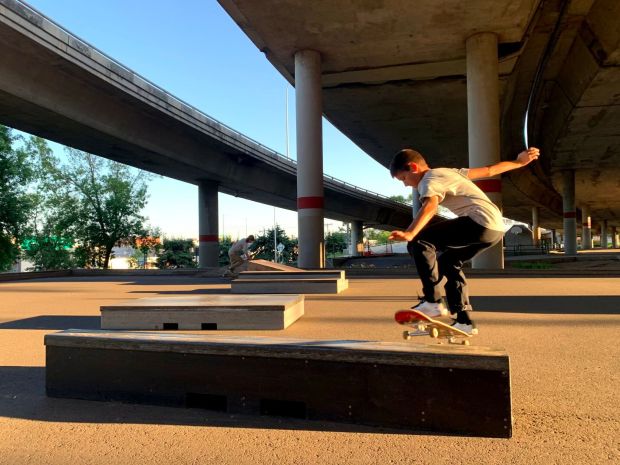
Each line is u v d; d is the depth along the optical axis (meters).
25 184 29.17
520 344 5.20
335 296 10.55
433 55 21.30
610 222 107.88
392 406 3.07
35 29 15.76
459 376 2.95
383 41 19.92
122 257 79.81
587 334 5.73
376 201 53.88
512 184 47.34
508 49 20.39
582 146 36.06
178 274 21.81
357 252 60.94
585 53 22.53
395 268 19.09
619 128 31.22
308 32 19.19
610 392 3.65
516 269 16.81
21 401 3.69
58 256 34.56
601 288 11.55
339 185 45.50
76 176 34.53
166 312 6.41
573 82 25.59
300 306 7.38
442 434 2.96
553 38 22.34
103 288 14.43
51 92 18.11
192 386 3.47
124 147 23.84
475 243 3.34
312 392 3.22
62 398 3.74
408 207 62.56
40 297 11.78
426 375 3.01
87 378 3.70
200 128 25.91
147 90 21.61
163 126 24.86
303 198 20.69
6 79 16.31
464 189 3.35
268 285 11.35
